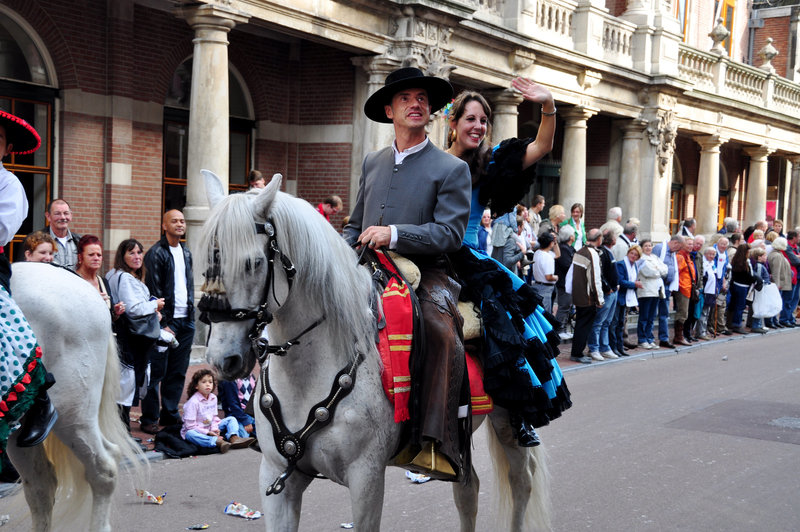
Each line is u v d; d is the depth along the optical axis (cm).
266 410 336
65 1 1116
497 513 471
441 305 364
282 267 305
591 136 2088
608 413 912
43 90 1113
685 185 2600
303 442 328
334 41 1212
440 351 350
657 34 1995
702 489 637
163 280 750
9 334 367
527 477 455
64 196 1138
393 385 336
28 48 1102
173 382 761
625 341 1476
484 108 428
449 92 377
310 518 551
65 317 411
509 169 422
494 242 1182
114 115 1175
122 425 454
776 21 2992
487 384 392
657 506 593
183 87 1305
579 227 1497
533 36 1602
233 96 1384
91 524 428
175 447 696
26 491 427
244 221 289
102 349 432
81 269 655
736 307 1778
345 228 401
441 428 338
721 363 1329
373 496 334
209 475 642
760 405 977
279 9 1118
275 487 330
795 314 2111
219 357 287
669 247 1498
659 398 1008
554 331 452
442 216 361
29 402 370
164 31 1239
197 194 1065
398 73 377
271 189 299
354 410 328
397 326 343
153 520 533
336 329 327
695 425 862
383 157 385
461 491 441
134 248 716
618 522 557
